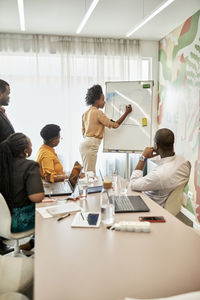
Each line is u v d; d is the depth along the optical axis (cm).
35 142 442
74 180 222
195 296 78
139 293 97
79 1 304
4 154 196
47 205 196
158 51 465
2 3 306
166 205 209
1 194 191
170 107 420
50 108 442
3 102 296
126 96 360
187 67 362
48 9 325
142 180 213
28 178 196
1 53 415
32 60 428
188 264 115
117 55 452
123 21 369
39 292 97
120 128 362
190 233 145
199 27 328
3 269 155
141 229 146
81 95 448
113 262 116
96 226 153
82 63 444
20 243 272
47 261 117
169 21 369
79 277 106
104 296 95
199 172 337
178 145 395
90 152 345
